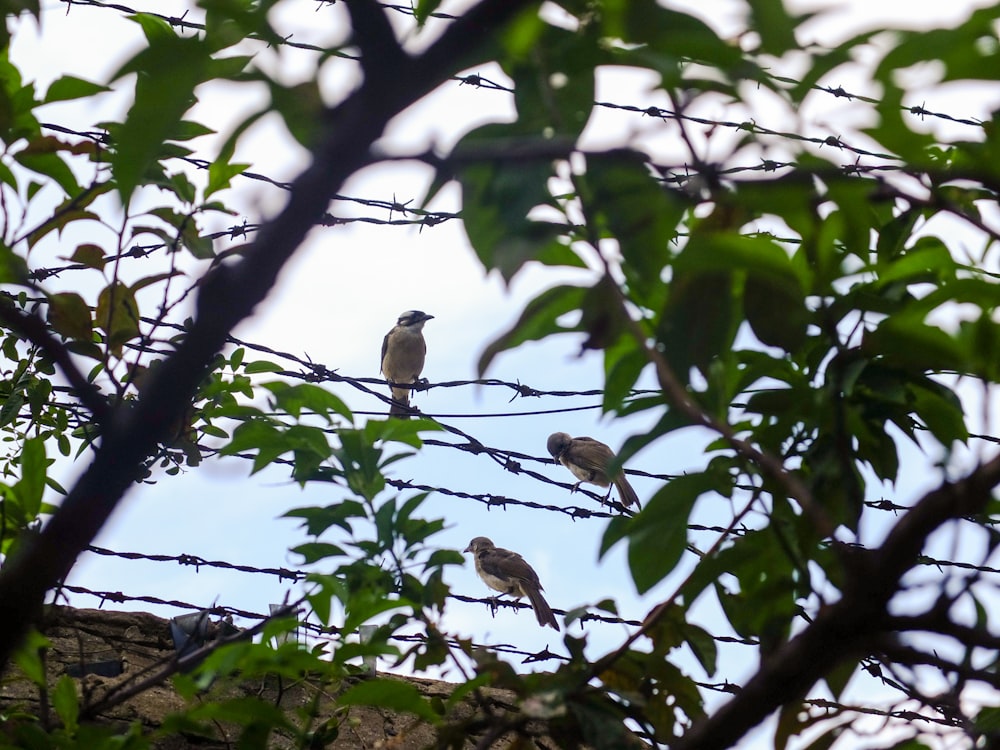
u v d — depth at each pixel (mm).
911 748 2314
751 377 2340
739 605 2637
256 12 1598
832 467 2398
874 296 2211
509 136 1817
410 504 2857
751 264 1890
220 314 1577
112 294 2705
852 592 1989
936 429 2422
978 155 1851
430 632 2781
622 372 2191
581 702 2543
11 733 2584
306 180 1519
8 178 2441
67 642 4820
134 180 1598
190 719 2629
